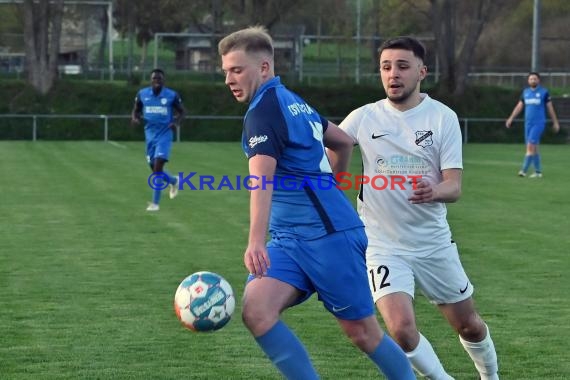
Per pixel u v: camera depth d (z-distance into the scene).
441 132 15.40
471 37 126.44
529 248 32.06
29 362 17.94
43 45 122.81
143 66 152.50
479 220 39.53
